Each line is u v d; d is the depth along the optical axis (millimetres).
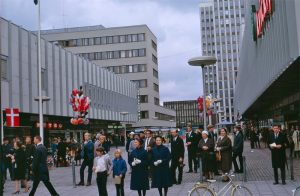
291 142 24656
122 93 73625
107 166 12953
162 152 12648
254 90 38250
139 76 104062
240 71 70125
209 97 42188
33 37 38781
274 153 15195
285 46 20203
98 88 59531
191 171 20859
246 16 45844
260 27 28797
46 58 41875
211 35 184250
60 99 45062
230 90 179625
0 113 11805
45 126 41344
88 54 105250
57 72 44594
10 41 34625
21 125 37594
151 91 104750
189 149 20734
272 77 24812
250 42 40094
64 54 47062
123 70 104562
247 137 68000
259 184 15414
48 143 43000
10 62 34500
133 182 12414
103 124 67250
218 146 16469
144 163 12406
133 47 104250
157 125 111812
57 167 29891
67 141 32062
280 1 21438
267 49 26938
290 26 18516
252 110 59344
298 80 26141
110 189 16094
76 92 34281
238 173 19312
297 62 19469
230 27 182625
